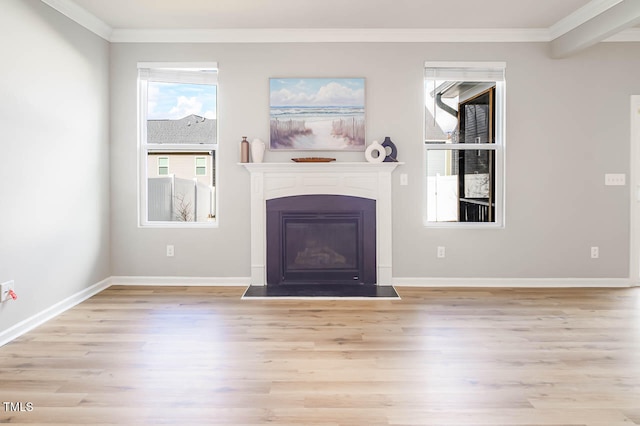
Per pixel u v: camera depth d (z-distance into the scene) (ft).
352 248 16.14
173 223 16.22
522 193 16.06
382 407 7.54
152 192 16.46
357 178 15.89
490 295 14.89
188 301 14.08
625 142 15.90
